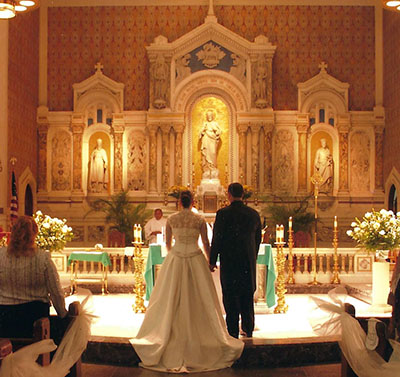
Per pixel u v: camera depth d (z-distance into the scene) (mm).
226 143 18844
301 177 18656
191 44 18688
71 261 12766
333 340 6695
